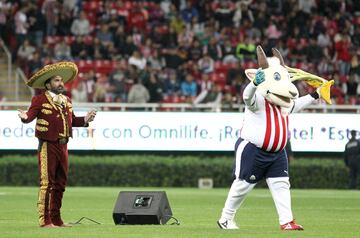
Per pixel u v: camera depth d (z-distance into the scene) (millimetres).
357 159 78312
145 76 90625
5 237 33094
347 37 101438
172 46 98188
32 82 38625
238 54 97375
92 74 91438
